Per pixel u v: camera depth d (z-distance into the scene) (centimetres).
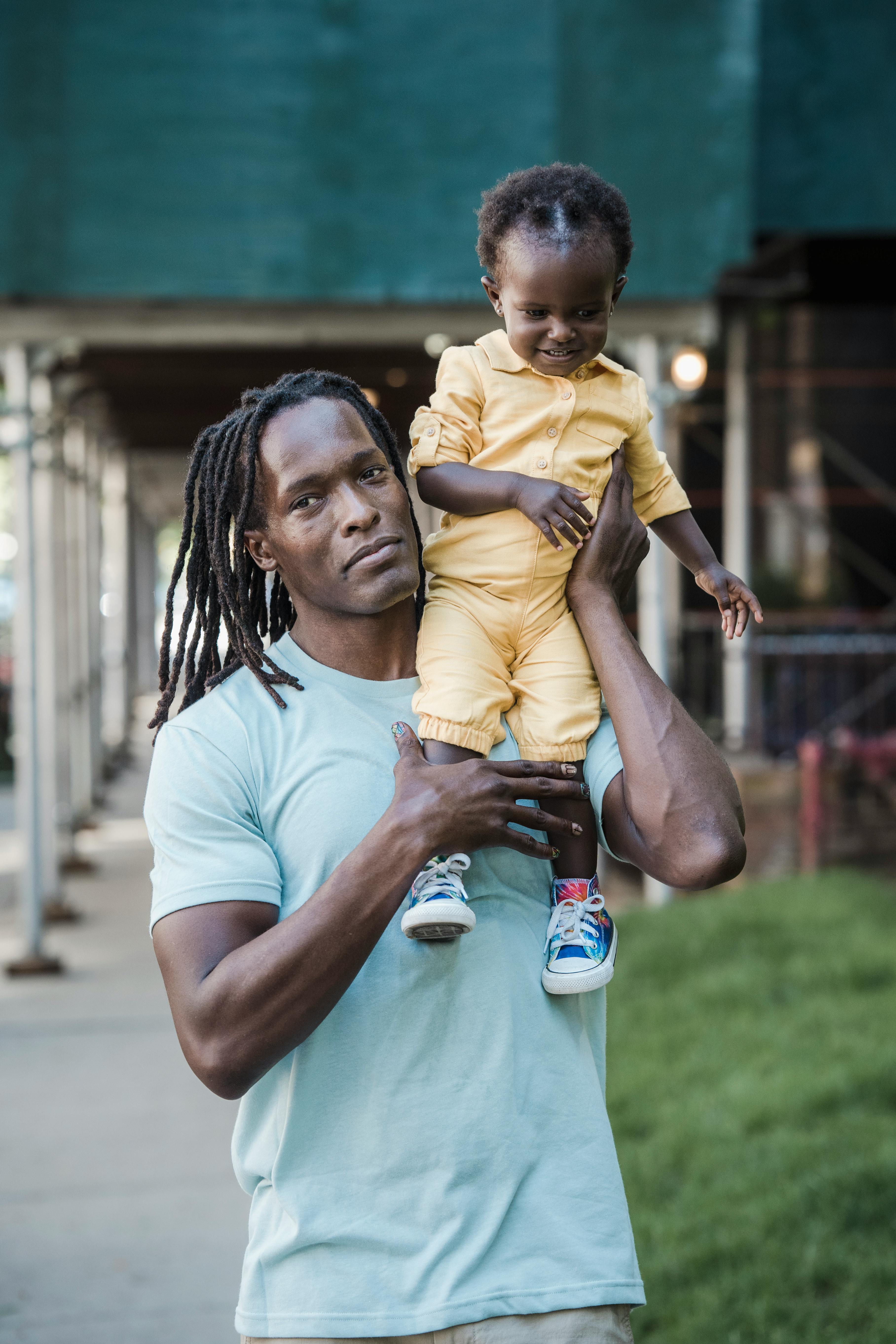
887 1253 335
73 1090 523
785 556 1411
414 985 162
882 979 579
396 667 181
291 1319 158
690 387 823
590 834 183
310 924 150
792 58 720
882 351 1377
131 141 614
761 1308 311
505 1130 160
